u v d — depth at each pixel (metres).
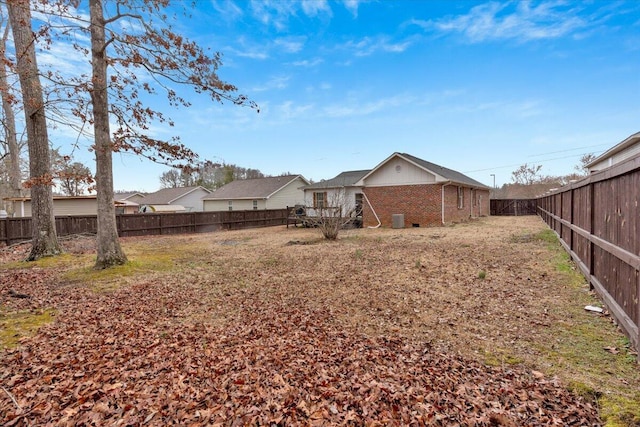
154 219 16.31
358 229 16.80
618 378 2.62
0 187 24.62
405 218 17.25
